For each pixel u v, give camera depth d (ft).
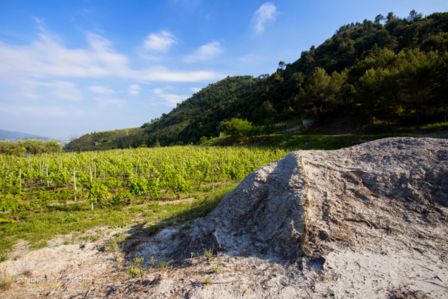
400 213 19.60
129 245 25.26
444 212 19.11
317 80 169.78
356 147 29.14
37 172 63.87
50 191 55.11
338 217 19.04
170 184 49.06
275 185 23.00
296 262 15.84
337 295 12.59
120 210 40.22
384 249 16.11
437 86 99.55
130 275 18.48
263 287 13.84
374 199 20.95
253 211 22.35
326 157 26.94
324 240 17.17
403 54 141.08
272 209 21.16
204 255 18.89
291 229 18.07
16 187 54.49
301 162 24.63
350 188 22.02
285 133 156.66
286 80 272.31
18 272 20.81
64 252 24.80
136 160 80.79
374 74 125.08
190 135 297.33
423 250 15.87
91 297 15.19
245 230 20.99
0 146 194.90
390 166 23.91
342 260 15.23
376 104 116.67
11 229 32.04
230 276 15.21
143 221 33.40
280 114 211.00
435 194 20.75
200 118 346.33
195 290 13.85
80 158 91.15
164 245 24.52
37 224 33.63
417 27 216.74
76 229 31.55
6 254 25.09
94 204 43.32
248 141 159.43
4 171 69.05
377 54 184.55
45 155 110.42
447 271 13.87
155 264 20.86
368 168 24.13
